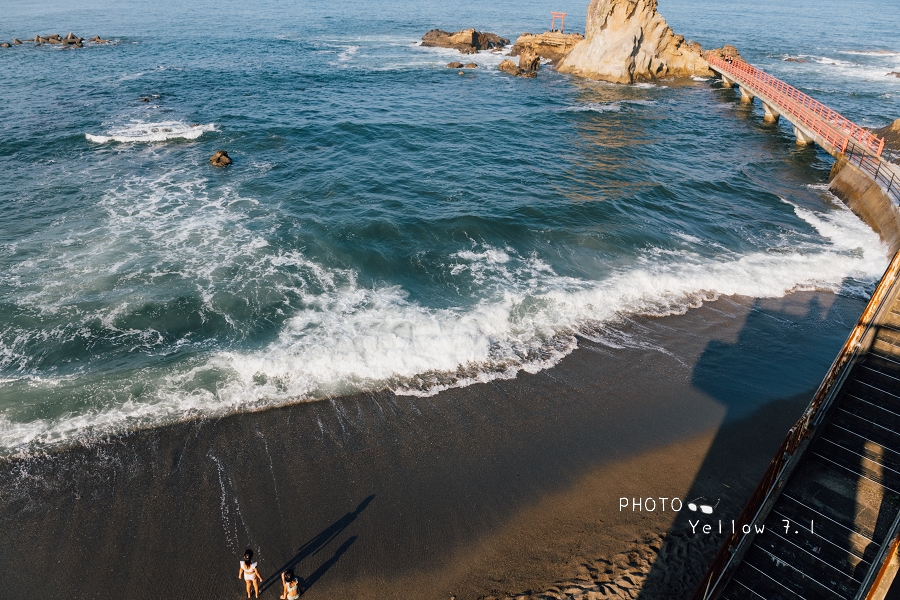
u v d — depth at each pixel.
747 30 103.62
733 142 39.75
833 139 34.16
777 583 8.59
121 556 10.99
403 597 10.45
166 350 16.75
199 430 13.96
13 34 78.62
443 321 18.23
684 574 10.64
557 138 38.81
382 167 31.61
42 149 32.28
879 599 7.27
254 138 35.75
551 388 15.77
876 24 120.62
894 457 9.47
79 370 15.88
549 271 21.52
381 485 12.66
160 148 33.38
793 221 26.83
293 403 14.89
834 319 19.23
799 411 15.11
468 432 14.22
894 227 23.53
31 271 20.19
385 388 15.53
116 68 56.47
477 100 48.81
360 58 67.06
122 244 22.16
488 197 27.88
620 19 57.22
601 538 11.48
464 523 11.84
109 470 12.84
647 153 36.44
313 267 21.14
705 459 13.51
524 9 135.38
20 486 12.39
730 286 20.86
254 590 10.37
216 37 80.50
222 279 20.12
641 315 19.11
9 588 10.40
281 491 12.44
